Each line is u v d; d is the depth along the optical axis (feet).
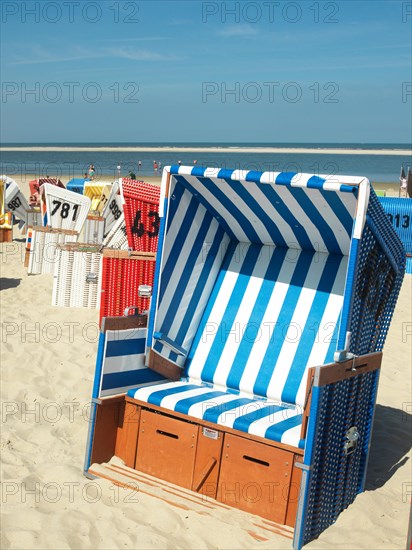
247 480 14.06
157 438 15.39
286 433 13.62
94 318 30.27
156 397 15.39
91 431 15.48
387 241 14.87
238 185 15.75
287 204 15.80
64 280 32.24
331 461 13.85
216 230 17.97
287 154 444.55
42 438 17.74
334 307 16.81
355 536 13.66
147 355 16.31
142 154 440.45
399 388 23.72
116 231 33.86
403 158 394.93
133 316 16.05
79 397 20.79
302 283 17.48
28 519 13.41
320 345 16.52
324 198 14.76
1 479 15.15
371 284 14.61
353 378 14.32
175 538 13.02
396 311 34.96
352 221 15.33
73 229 41.42
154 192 30.07
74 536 12.90
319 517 13.67
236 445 14.21
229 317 17.92
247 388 16.70
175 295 17.02
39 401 20.27
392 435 19.62
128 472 15.52
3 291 35.19
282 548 12.89
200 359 17.67
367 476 16.85
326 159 362.33
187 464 14.89
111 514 13.73
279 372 16.55
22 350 24.61
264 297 17.78
